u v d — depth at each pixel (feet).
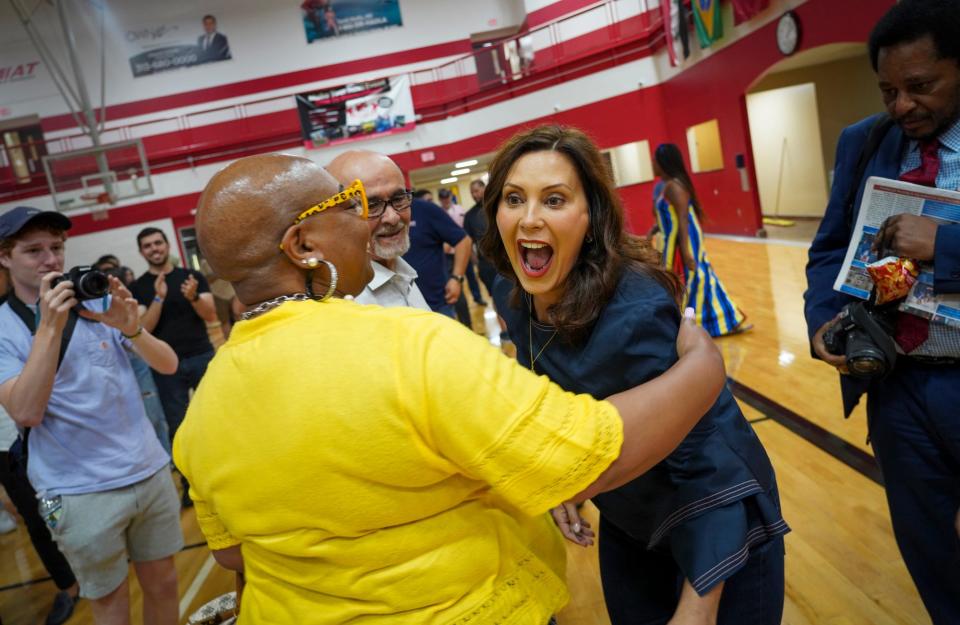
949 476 4.85
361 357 2.69
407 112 52.29
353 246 3.17
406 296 7.59
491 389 2.61
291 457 2.71
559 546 3.39
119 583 7.16
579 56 46.57
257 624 3.14
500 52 49.96
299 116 52.60
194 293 14.64
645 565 4.89
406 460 2.67
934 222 4.60
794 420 12.15
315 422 2.67
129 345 7.47
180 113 58.23
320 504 2.75
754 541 3.89
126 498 7.07
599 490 2.70
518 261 4.07
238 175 2.97
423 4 60.03
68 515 6.81
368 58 59.93
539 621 3.03
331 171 7.21
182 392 14.89
